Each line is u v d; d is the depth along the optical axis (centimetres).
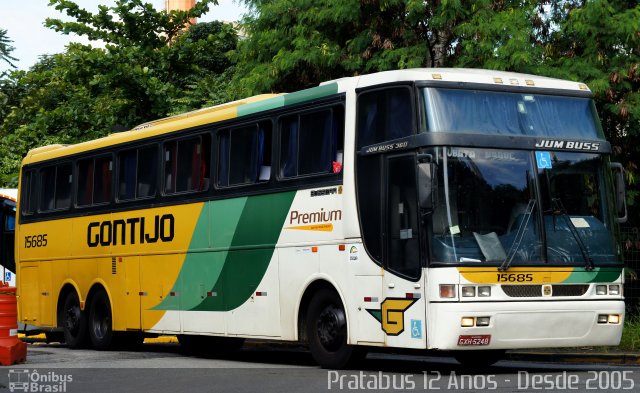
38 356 2025
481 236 1447
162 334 2059
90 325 2275
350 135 1571
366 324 1526
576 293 1491
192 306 1938
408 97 1491
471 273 1423
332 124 1619
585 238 1512
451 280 1414
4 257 2964
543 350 2016
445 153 1455
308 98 1677
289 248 1689
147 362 1852
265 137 1773
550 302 1468
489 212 1459
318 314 1641
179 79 3697
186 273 1956
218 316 1862
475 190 1457
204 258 1905
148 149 2112
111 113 3594
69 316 2348
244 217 1803
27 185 2569
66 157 2411
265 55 2617
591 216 1530
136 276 2116
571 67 2227
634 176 2338
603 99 2239
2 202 2984
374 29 2438
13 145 4259
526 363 1906
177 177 2008
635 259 2361
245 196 1805
